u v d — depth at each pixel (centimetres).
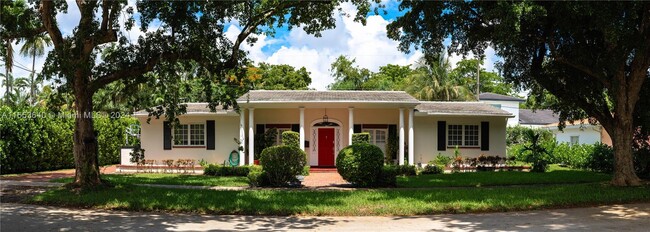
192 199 1251
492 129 2550
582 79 1703
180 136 2514
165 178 1922
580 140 3219
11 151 2134
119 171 2366
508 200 1235
